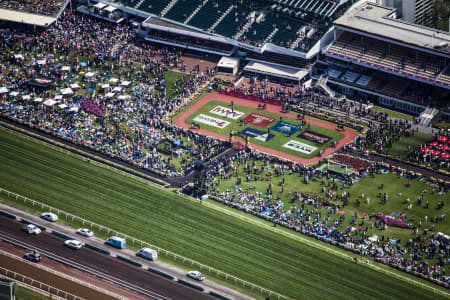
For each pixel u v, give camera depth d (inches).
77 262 6998.0
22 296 6540.4
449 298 6658.5
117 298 6574.8
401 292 6747.1
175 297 6633.9
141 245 7298.2
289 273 6983.3
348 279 6904.5
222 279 6899.6
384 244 7273.6
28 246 7160.4
